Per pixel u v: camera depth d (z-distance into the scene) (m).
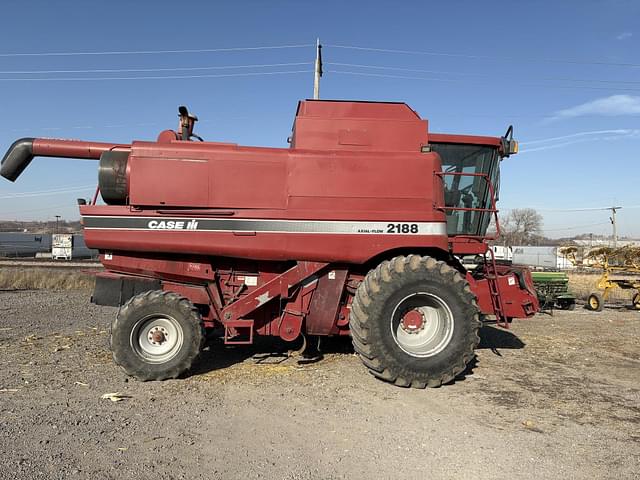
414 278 5.52
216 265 6.20
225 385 5.45
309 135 6.18
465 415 4.60
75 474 3.30
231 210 5.80
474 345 5.61
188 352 5.65
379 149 6.21
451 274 5.62
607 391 5.43
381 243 5.80
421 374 5.43
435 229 5.85
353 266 6.12
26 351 7.05
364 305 5.49
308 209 5.79
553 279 14.45
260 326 6.16
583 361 6.93
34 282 18.61
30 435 3.95
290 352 7.07
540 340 8.58
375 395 5.15
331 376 5.84
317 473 3.41
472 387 5.54
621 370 6.42
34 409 4.58
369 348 5.44
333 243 5.79
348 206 5.82
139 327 5.64
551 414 4.66
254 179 5.81
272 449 3.79
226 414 4.52
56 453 3.62
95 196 6.12
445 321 5.65
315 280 6.00
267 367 6.24
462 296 5.60
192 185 5.78
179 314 5.66
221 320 6.03
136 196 5.75
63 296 15.60
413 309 5.75
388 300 5.47
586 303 16.30
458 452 3.78
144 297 5.64
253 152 5.84
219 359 6.66
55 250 46.38
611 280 14.64
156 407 4.70
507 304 6.66
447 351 5.51
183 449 3.75
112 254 6.01
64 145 6.57
